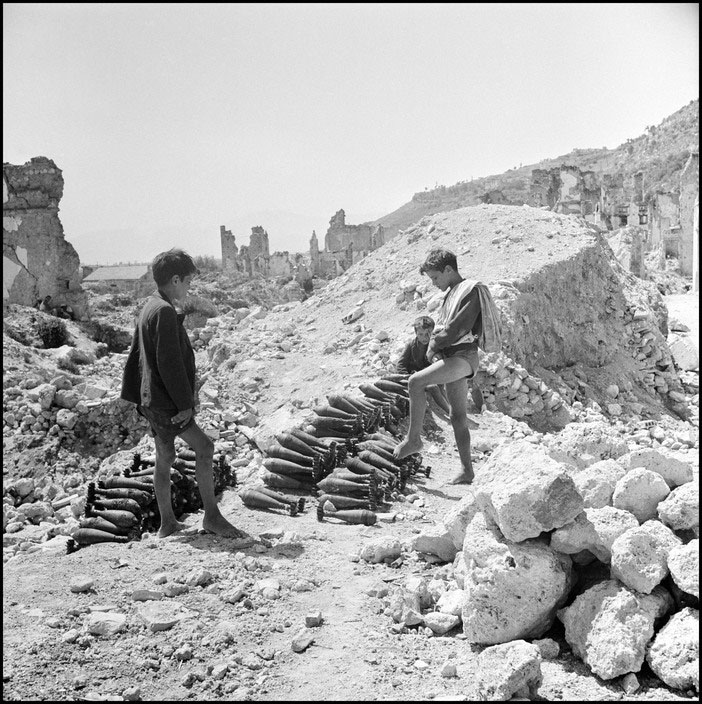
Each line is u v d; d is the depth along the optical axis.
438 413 9.72
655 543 3.88
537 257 15.29
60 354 17.75
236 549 5.67
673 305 31.02
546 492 3.99
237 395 11.41
